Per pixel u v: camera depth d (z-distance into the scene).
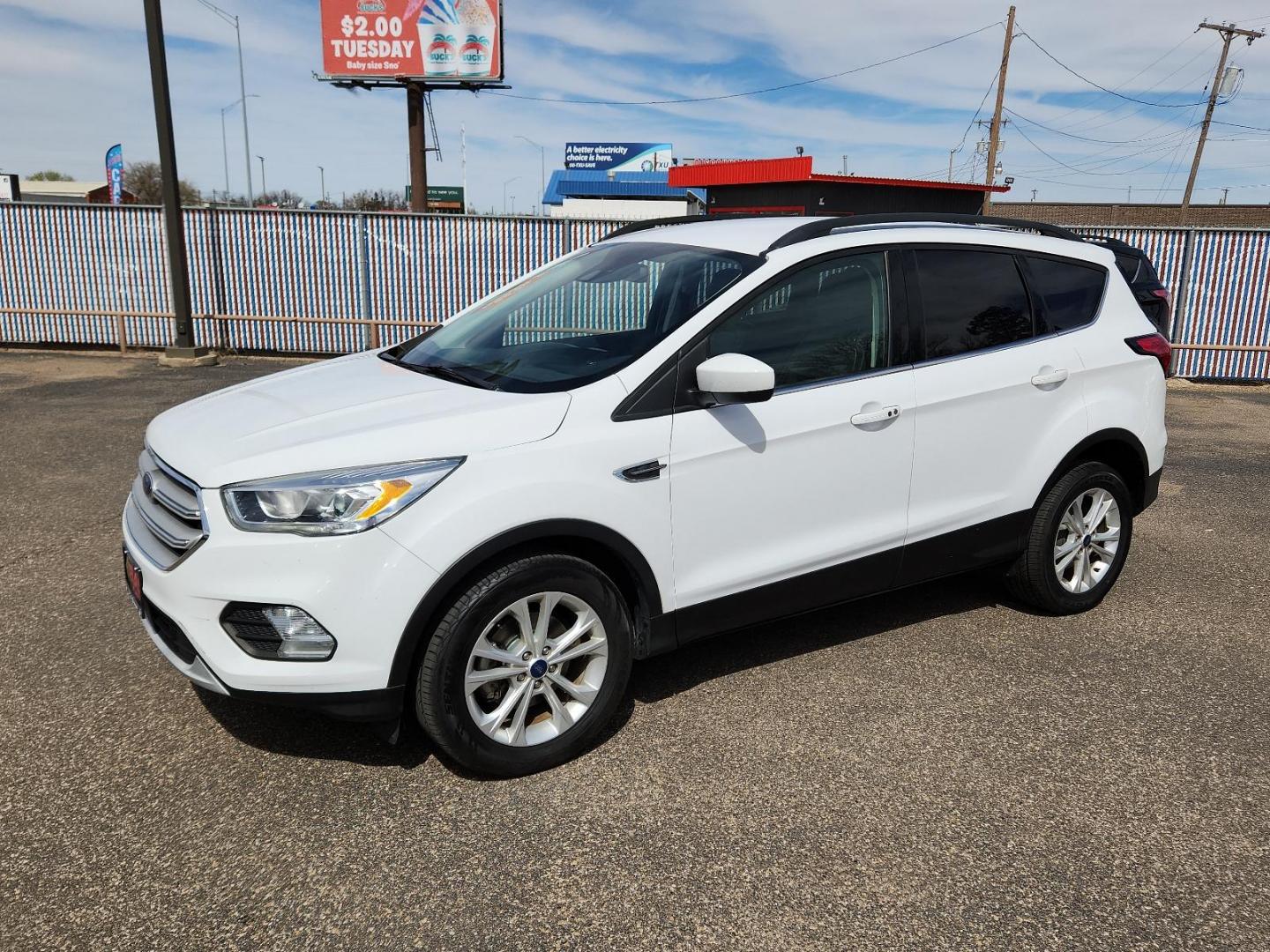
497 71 17.59
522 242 13.72
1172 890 2.52
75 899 2.40
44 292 14.09
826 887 2.51
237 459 2.71
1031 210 56.72
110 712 3.33
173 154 12.08
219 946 2.26
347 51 17.61
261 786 2.91
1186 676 3.79
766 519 3.35
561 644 2.99
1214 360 12.99
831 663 3.85
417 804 2.84
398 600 2.67
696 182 24.50
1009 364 3.88
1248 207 53.69
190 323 12.61
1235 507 6.34
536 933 2.32
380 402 3.07
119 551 4.98
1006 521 4.00
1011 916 2.41
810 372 3.41
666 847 2.66
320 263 13.89
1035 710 3.49
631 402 3.05
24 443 7.47
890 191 22.83
